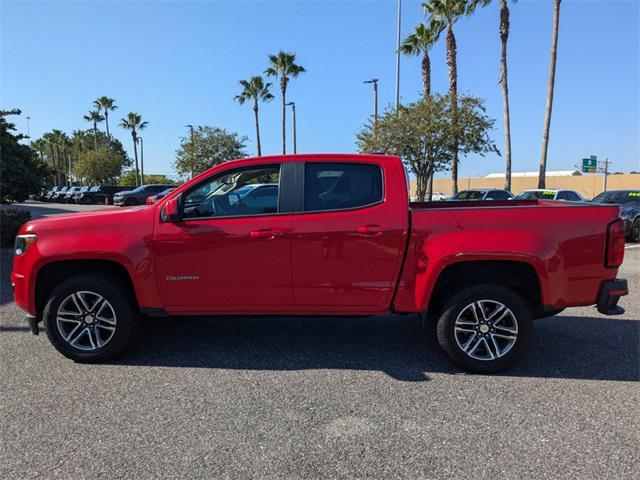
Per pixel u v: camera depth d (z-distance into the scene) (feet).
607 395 12.53
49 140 254.27
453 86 86.07
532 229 13.46
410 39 95.61
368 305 14.15
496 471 9.21
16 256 14.70
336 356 15.30
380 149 72.02
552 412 11.58
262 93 150.41
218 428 10.77
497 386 13.08
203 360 14.90
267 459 9.59
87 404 11.93
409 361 14.90
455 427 10.86
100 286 14.17
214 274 14.14
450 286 14.44
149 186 110.32
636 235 45.21
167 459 9.57
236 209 14.47
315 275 14.03
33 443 10.15
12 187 42.50
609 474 9.10
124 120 197.88
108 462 9.47
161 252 14.08
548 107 74.02
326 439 10.34
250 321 19.03
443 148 69.87
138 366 14.40
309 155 14.51
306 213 14.07
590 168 102.53
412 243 13.78
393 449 9.96
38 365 14.47
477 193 61.98
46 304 14.40
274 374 13.84
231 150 142.92
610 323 18.90
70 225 14.35
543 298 13.51
